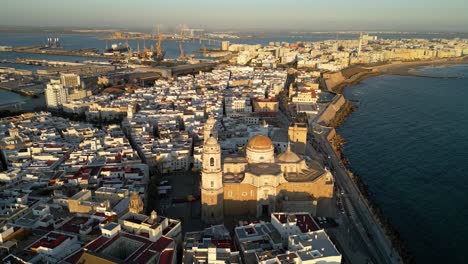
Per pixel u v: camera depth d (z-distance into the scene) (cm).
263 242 18850
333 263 16788
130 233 18862
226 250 17712
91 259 15950
